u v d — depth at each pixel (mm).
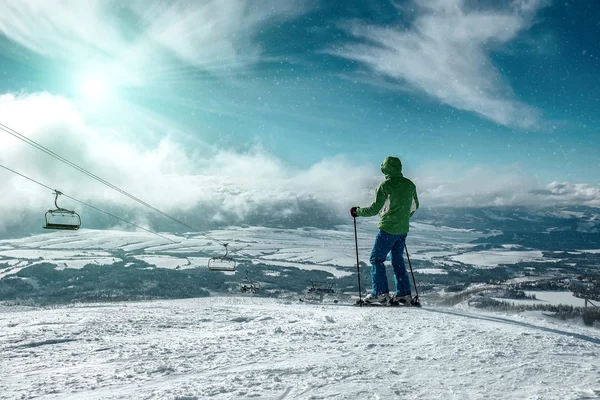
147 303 13609
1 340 4250
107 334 4754
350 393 2080
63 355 3475
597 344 3402
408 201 6508
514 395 2010
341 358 2941
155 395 2160
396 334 3885
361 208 6824
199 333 4754
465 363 2686
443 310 5867
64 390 2367
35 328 5188
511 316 5488
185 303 13086
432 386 2193
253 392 2133
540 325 4598
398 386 2191
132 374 2695
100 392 2291
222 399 2029
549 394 2008
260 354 3180
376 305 6672
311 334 4082
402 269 6613
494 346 3170
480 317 5105
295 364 2777
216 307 8852
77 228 15234
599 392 2027
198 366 2848
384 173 6707
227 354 3234
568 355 2904
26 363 3176
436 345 3307
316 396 2035
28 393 2326
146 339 4359
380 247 6570
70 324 5652
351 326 4512
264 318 6023
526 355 2887
